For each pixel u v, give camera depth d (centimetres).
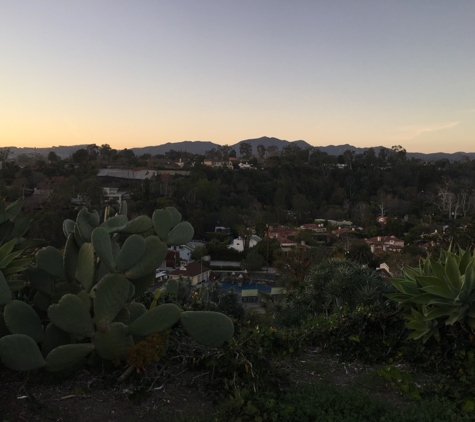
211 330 348
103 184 6531
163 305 339
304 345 472
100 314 327
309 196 7606
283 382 373
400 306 462
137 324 334
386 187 7944
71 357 319
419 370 413
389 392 380
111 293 328
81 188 4747
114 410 315
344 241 4019
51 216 3023
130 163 9519
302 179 8019
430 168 8744
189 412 321
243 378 345
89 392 332
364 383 397
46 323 376
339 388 370
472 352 386
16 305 321
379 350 446
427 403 342
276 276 3431
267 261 3828
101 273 370
